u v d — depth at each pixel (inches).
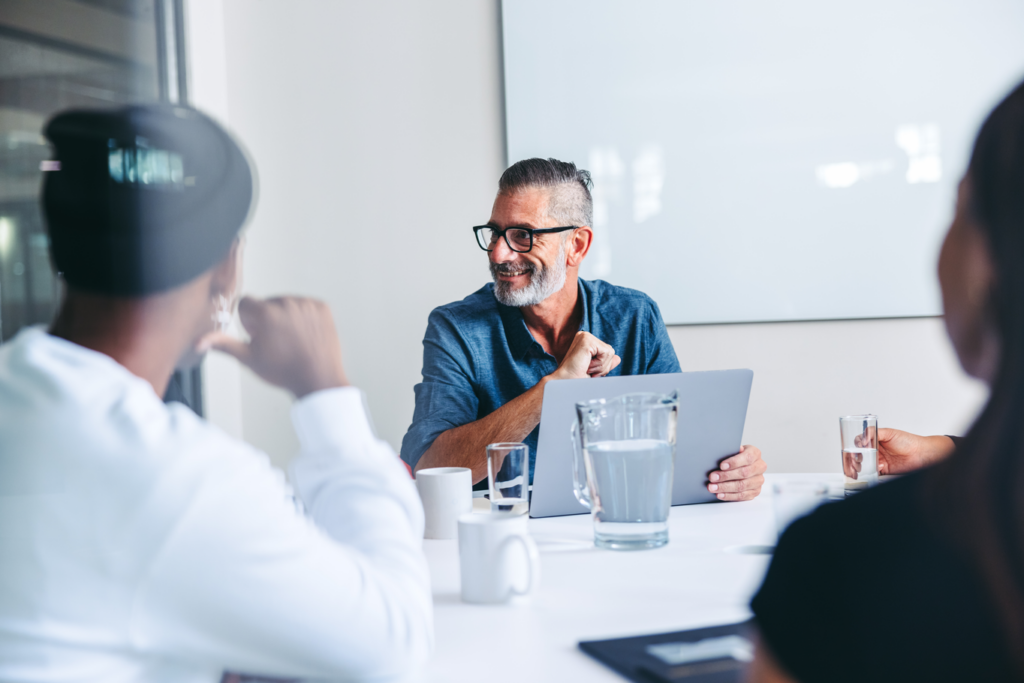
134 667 20.7
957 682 14.8
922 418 91.8
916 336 91.5
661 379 45.6
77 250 22.3
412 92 99.3
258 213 102.0
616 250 94.8
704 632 26.7
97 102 91.9
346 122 100.5
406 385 100.4
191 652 20.8
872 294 91.9
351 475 27.2
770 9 91.7
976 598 14.7
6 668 19.4
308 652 21.5
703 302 93.9
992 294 15.1
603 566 36.4
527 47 95.3
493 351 69.8
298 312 28.5
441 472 45.3
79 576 19.4
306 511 28.0
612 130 94.4
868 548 15.9
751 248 93.2
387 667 23.2
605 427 39.5
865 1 90.5
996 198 14.9
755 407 94.2
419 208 99.7
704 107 93.0
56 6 89.0
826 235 92.2
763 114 92.4
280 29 101.3
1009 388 14.6
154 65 95.7
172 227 22.6
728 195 93.1
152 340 23.4
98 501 19.3
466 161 98.5
